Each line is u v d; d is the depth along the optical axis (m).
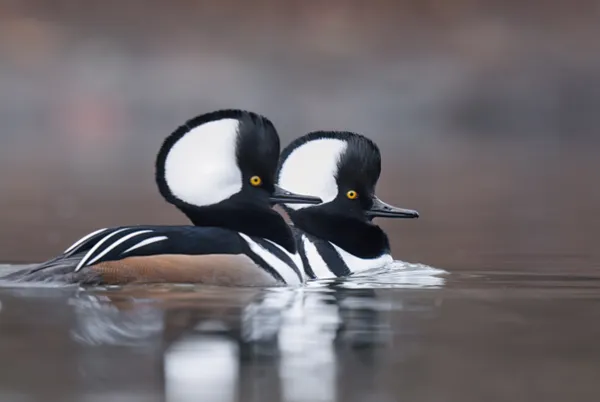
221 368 6.87
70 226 17.50
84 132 46.66
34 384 6.46
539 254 14.02
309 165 12.59
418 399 6.23
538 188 25.77
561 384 6.57
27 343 7.50
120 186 26.22
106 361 7.00
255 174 10.65
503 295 10.13
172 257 9.84
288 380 6.60
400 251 14.47
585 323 8.52
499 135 45.31
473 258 13.60
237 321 8.33
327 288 10.36
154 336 7.73
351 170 12.55
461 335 7.99
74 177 28.83
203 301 9.16
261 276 10.09
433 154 36.81
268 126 10.68
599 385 6.55
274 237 10.68
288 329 8.09
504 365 7.03
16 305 8.80
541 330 8.22
